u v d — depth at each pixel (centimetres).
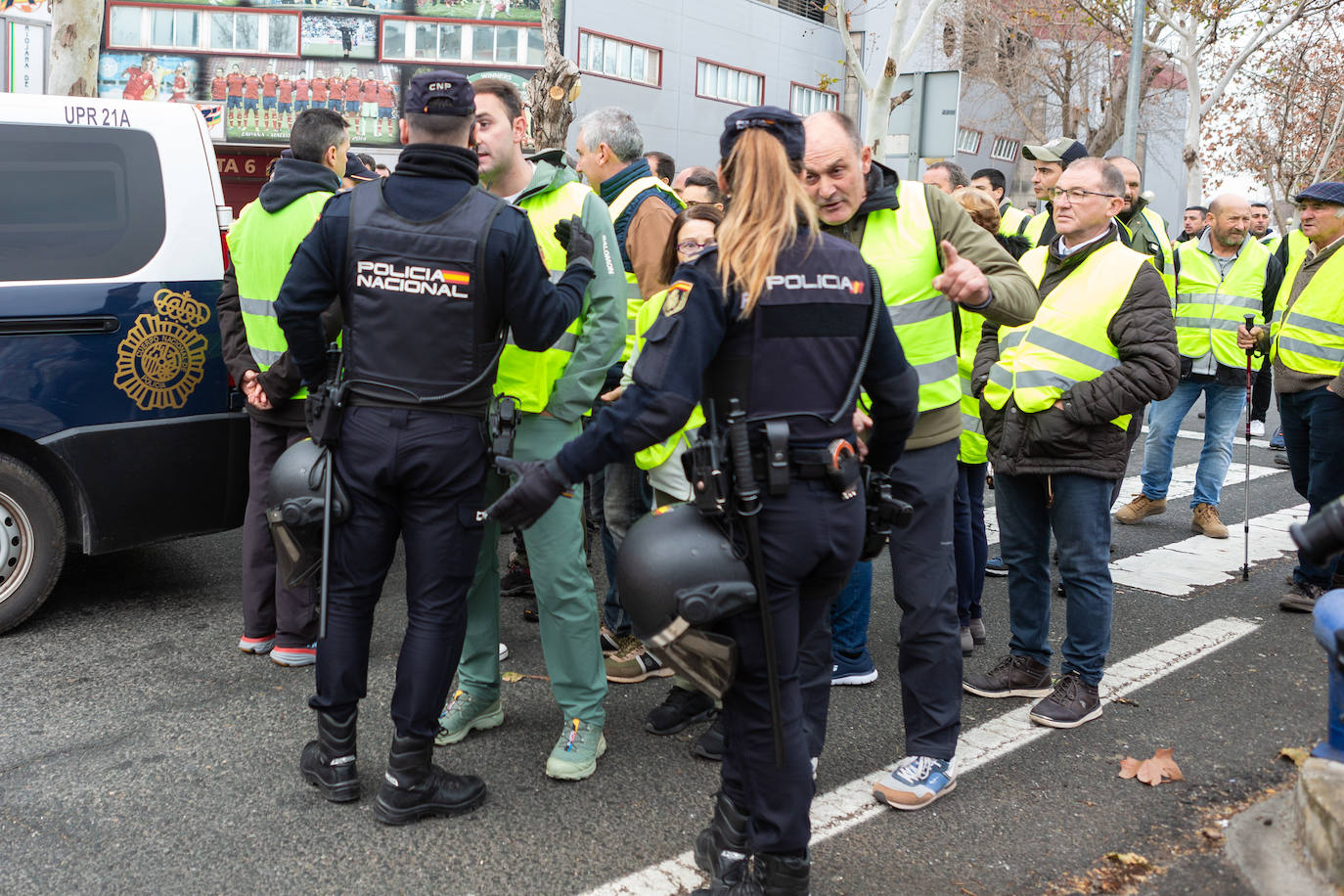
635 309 433
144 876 280
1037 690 418
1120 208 390
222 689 404
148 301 456
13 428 427
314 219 410
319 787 324
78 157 443
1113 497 456
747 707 242
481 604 361
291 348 305
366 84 1844
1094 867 294
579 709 343
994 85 2641
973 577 470
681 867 290
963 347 457
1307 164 2553
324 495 301
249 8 1792
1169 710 402
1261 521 730
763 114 236
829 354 236
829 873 290
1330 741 300
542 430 340
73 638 453
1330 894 273
